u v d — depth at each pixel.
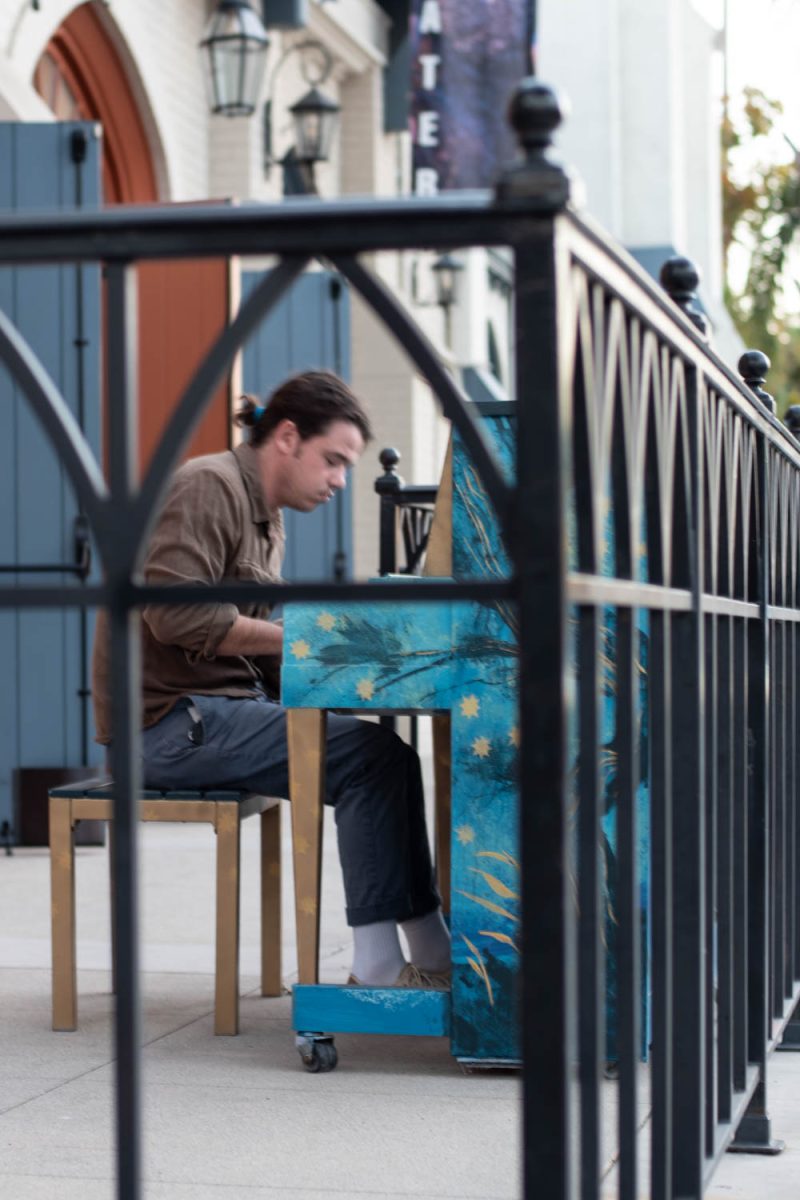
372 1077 3.78
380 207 1.50
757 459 3.49
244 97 10.61
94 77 10.91
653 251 17.09
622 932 2.03
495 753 3.73
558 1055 1.51
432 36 12.05
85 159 8.37
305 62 14.02
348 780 3.94
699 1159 2.39
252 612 4.41
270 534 4.41
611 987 3.71
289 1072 3.81
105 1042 4.08
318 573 11.54
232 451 4.37
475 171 12.05
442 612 3.74
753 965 3.35
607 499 3.62
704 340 2.56
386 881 3.94
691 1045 2.40
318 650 3.80
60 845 4.18
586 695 1.81
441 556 3.78
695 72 20.66
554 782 1.50
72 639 8.41
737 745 3.17
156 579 4.13
